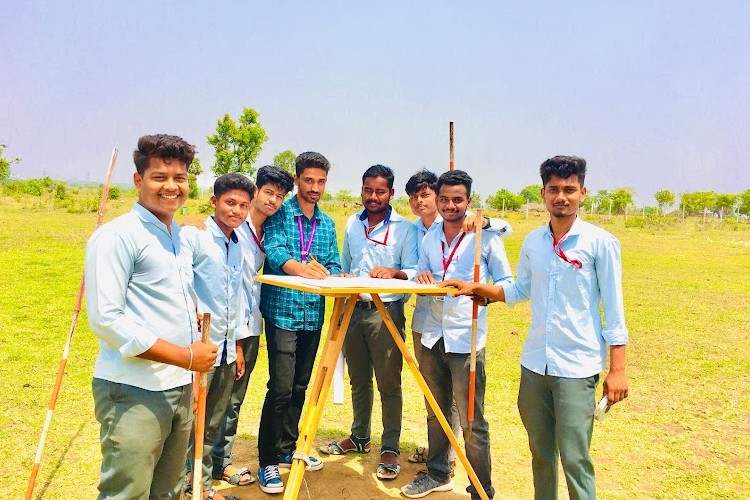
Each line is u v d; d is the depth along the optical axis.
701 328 9.86
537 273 3.42
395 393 4.56
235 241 3.98
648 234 37.09
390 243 4.66
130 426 2.67
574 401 3.28
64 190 41.31
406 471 4.68
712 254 23.02
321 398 3.32
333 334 3.46
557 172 3.27
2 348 7.49
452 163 4.31
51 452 4.72
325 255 4.49
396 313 4.49
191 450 3.88
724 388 6.84
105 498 2.72
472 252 4.09
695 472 4.76
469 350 3.95
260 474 4.27
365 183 4.57
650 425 5.73
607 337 3.26
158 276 2.75
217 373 3.80
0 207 37.59
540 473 3.54
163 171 2.71
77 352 7.50
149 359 2.61
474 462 3.95
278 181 4.18
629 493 4.40
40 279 12.30
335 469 4.66
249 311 4.23
